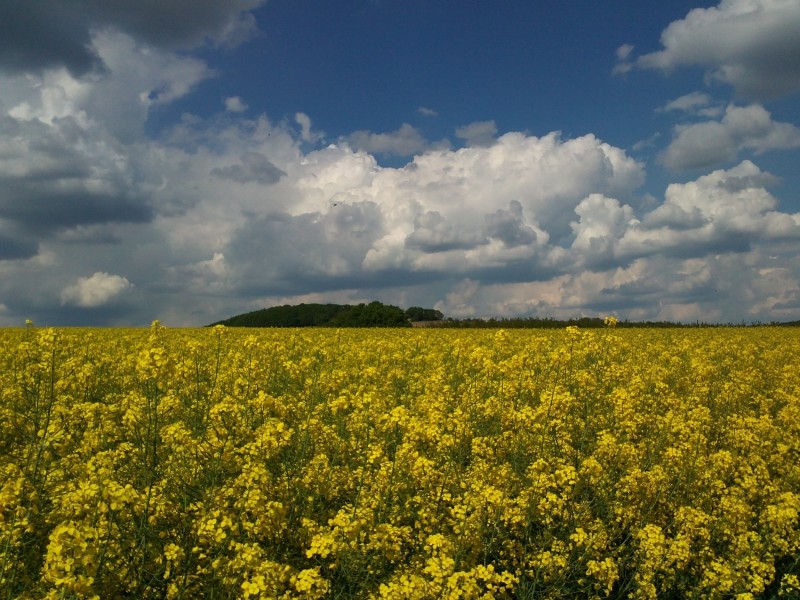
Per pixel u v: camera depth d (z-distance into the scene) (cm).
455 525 673
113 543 515
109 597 500
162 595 538
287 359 1445
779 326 5459
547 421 931
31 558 547
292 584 510
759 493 817
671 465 855
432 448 896
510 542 674
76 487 603
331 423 1055
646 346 2422
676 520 718
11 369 1290
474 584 511
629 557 675
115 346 1889
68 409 896
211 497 623
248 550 503
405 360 1842
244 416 875
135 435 816
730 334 3559
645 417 1094
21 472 645
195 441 737
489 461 888
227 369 1323
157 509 604
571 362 1484
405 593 502
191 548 581
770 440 1047
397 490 757
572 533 685
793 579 634
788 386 1588
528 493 704
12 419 915
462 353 1641
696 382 1509
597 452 885
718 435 1080
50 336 772
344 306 8112
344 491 787
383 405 1151
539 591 612
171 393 1031
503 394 1148
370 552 614
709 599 626
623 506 775
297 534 639
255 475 602
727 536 716
